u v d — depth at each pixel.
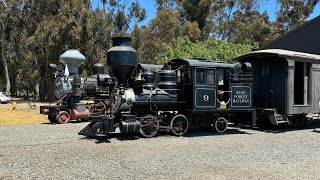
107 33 38.44
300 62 14.70
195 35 43.44
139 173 6.68
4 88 52.31
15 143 10.18
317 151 9.10
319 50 19.86
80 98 17.80
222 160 7.91
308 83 14.79
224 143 10.41
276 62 14.34
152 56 41.41
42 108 16.61
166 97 11.92
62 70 17.47
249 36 48.66
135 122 11.08
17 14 41.44
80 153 8.66
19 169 6.97
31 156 8.27
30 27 41.41
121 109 11.18
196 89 11.99
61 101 16.97
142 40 42.09
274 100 14.37
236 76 12.92
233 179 6.26
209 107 12.24
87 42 36.72
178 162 7.67
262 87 15.02
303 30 20.83
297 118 14.52
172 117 11.98
